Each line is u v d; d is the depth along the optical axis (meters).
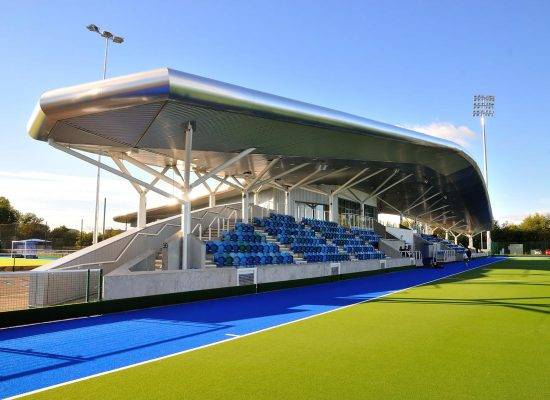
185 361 6.40
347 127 16.83
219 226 23.56
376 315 10.79
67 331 8.85
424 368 5.91
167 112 12.60
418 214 58.28
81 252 14.20
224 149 17.69
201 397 4.83
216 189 25.19
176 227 19.92
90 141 15.04
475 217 58.59
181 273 13.90
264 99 13.54
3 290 12.62
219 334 8.47
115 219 55.25
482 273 28.39
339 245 30.78
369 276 26.77
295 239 26.05
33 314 9.72
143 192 19.33
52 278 12.21
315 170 25.92
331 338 7.99
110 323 9.83
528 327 9.00
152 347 7.36
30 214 85.06
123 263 16.03
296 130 16.08
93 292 13.05
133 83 10.95
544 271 30.00
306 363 6.23
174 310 11.99
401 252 37.62
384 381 5.35
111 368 6.06
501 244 86.06
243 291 16.25
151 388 5.16
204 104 11.97
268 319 10.34
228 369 5.95
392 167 27.16
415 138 20.59
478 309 11.75
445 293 16.05
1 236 52.59
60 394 4.99
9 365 6.24
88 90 11.20
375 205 45.66
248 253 20.42
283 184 30.09
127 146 16.30
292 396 4.83
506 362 6.22
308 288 19.00
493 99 67.25
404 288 18.44
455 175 31.89
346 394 4.89
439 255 40.78
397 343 7.52
